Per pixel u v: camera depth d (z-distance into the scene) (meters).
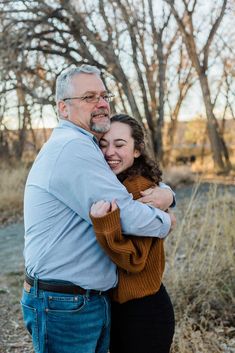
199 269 4.50
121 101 19.97
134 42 19.80
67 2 17.03
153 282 2.43
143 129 2.65
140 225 2.26
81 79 2.44
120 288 2.41
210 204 5.17
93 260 2.33
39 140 20.28
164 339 2.48
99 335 2.39
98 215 2.19
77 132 2.38
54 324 2.31
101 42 18.02
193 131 32.09
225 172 20.98
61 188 2.27
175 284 4.41
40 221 2.31
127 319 2.46
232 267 4.59
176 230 5.41
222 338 3.87
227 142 30.47
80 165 2.26
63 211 2.30
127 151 2.52
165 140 25.12
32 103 16.48
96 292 2.35
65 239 2.29
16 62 15.76
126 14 18.77
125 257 2.24
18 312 5.06
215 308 4.34
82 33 18.23
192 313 4.27
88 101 2.43
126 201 2.27
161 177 2.66
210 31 21.50
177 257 5.03
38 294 2.33
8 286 5.98
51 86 16.61
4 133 19.41
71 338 2.33
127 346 2.47
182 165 21.64
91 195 2.24
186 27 21.91
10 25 16.02
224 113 27.62
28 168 16.25
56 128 2.49
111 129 2.53
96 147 2.39
